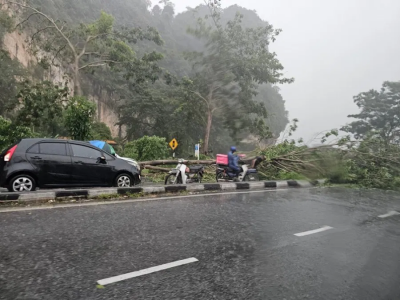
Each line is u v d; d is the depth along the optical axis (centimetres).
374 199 884
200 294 297
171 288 305
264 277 342
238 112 3375
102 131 3241
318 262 394
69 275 318
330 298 305
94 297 279
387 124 4181
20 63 3928
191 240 443
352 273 367
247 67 3216
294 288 321
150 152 1738
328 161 1213
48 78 4794
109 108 6088
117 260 361
